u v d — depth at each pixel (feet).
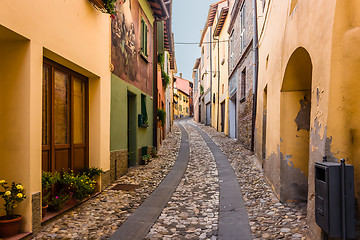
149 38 38.22
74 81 18.48
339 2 9.16
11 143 12.14
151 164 32.22
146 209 16.71
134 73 30.04
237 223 14.25
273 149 19.43
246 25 41.19
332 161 9.34
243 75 45.37
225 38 64.28
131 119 31.30
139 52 32.04
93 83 20.11
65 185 16.17
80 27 16.97
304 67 15.44
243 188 21.12
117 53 24.18
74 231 13.16
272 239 12.10
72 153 17.60
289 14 15.14
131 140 31.27
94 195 18.97
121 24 25.30
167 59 72.43
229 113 58.54
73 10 16.07
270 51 21.58
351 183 8.32
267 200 17.56
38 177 12.66
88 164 19.93
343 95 9.16
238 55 48.14
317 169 9.40
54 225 13.69
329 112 9.43
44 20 13.17
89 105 20.12
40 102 12.83
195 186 22.43
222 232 13.21
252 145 35.14
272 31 20.85
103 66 20.76
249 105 38.65
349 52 9.12
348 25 9.14
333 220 8.37
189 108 220.84
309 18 11.65
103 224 14.20
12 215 11.92
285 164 16.97
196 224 14.42
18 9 11.38
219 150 42.39
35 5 12.50
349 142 9.06
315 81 10.90
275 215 14.92
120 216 15.46
